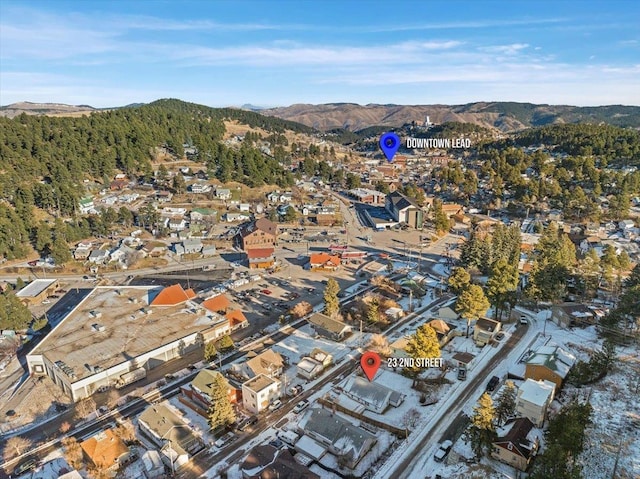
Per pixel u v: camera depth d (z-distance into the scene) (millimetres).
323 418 48781
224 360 65312
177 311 76375
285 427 50406
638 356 61750
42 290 92188
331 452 45812
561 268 82250
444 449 45219
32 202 126500
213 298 81938
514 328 72188
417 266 107938
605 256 96375
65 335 68375
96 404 56531
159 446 47344
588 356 62156
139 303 79688
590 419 48031
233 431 49906
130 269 107250
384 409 52500
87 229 122375
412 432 48531
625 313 68125
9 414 55094
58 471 44750
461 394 54875
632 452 43250
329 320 72938
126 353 63094
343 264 109812
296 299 88250
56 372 60219
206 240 126812
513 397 50500
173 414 50469
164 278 101500
